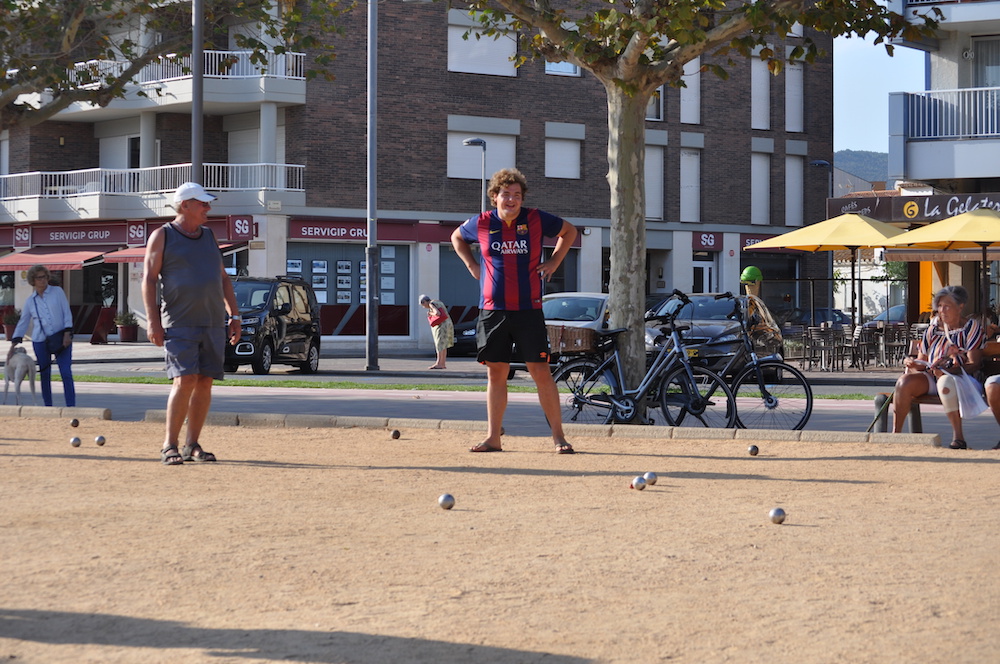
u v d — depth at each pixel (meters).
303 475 10.27
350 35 45.62
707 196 52.88
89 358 36.66
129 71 25.73
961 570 6.44
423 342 47.22
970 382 12.54
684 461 11.43
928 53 34.66
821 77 55.59
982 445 14.22
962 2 32.66
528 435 14.55
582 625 5.27
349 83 45.69
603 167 50.38
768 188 54.62
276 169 44.94
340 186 45.66
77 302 51.09
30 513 8.16
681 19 13.78
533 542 7.23
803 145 55.12
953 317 12.86
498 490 9.44
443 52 47.09
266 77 44.25
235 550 6.91
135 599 5.73
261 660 4.73
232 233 44.41
